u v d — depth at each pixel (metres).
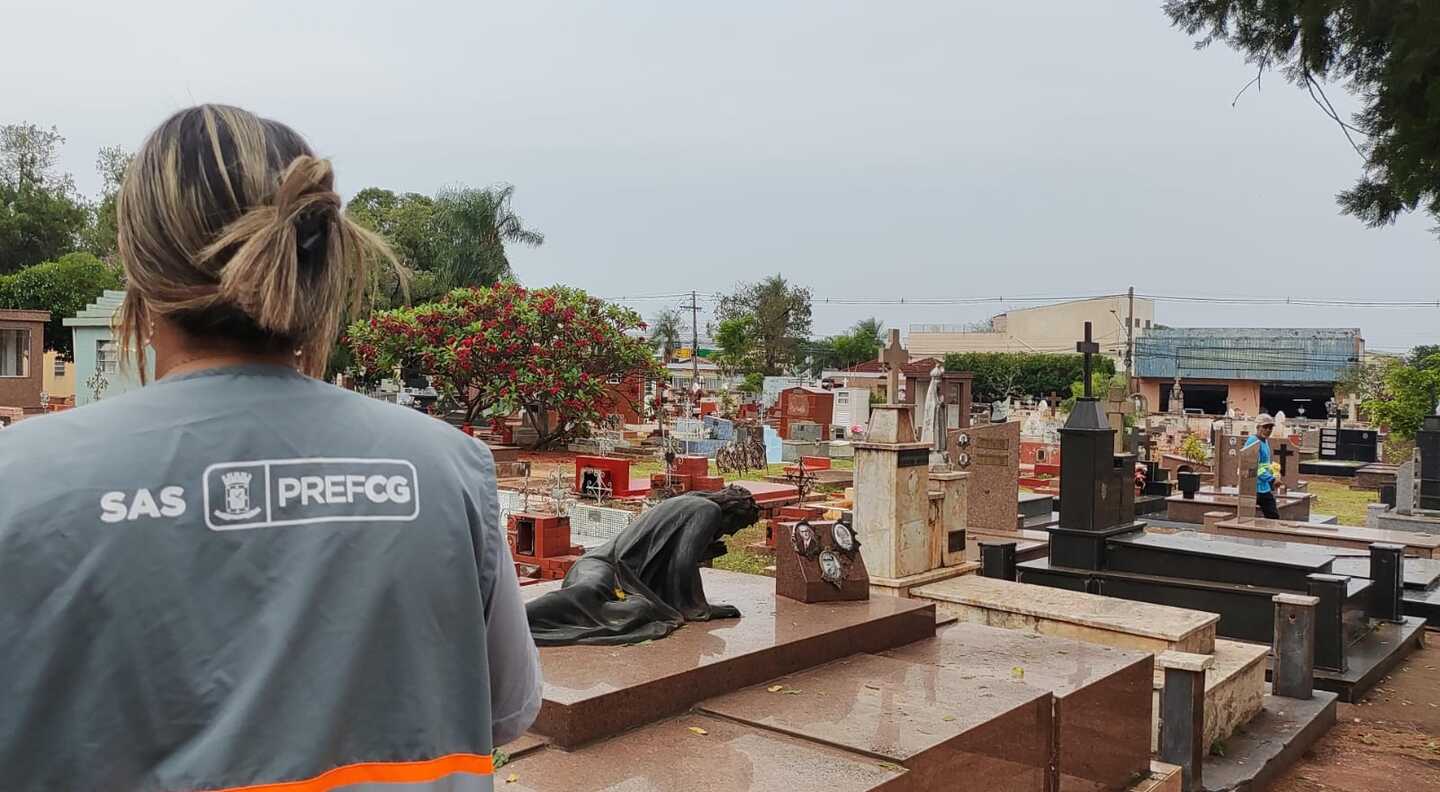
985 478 13.64
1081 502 10.22
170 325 1.27
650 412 37.56
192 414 1.18
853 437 32.41
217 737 1.07
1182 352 69.44
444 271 40.84
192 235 1.21
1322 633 8.44
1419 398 28.03
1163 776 5.51
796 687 4.61
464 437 1.42
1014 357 62.97
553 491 12.74
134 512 1.09
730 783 3.49
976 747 4.09
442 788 1.22
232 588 1.12
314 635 1.15
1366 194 8.07
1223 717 6.66
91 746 1.04
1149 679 5.56
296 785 1.09
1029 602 7.65
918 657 5.30
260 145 1.28
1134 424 25.50
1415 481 18.12
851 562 5.94
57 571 1.04
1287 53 7.70
